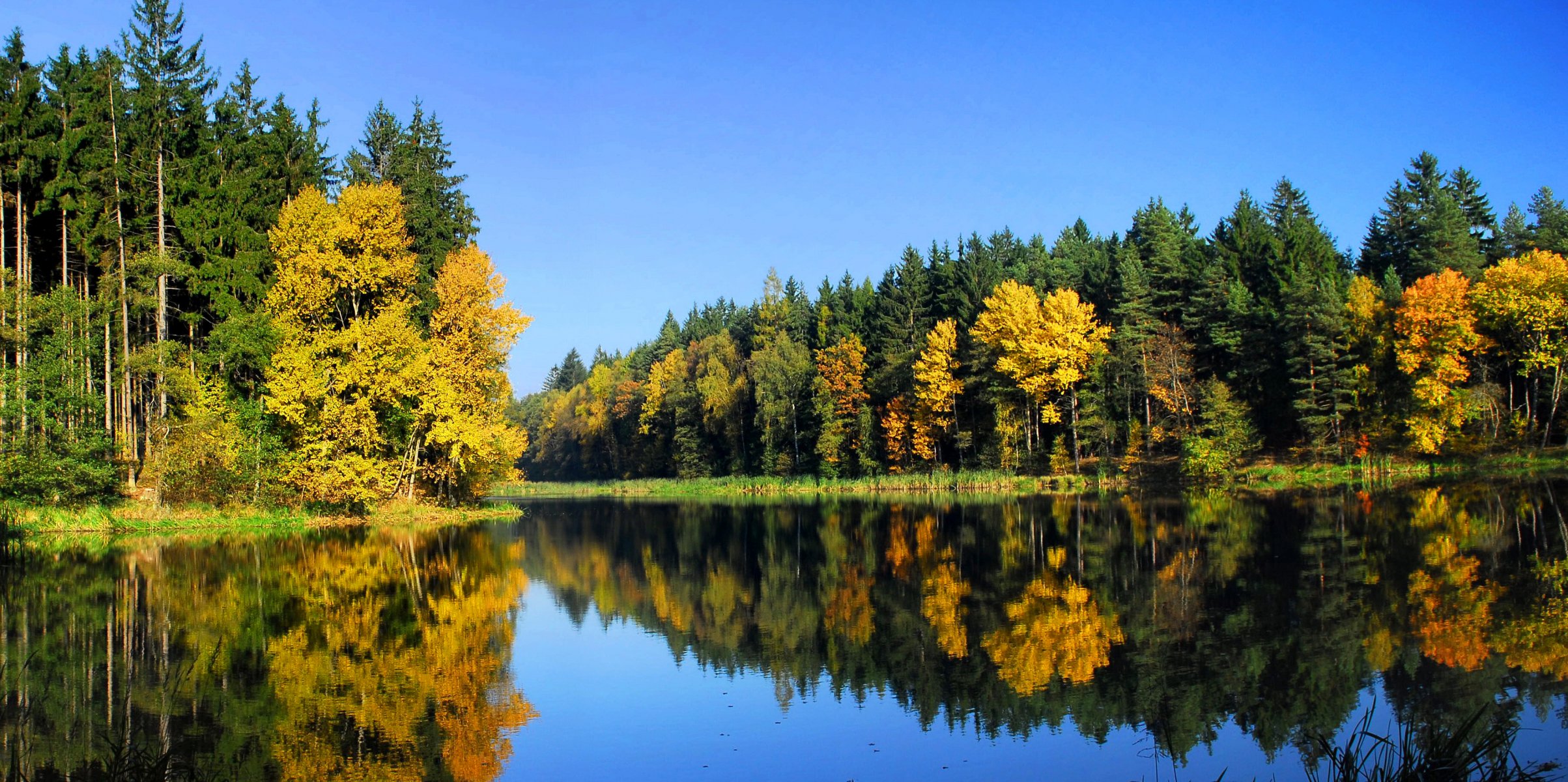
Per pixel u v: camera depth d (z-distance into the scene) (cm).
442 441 3928
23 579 2242
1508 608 1556
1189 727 1054
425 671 1354
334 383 3700
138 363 3416
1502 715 1034
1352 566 2047
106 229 3497
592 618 1769
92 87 3591
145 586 2131
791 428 7638
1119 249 6988
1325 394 4950
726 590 2106
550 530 3716
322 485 3712
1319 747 974
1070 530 3127
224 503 3675
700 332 11325
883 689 1245
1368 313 5028
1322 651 1337
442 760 980
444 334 4203
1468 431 4819
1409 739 831
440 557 2727
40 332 3434
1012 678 1278
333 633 1611
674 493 7512
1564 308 4431
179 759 971
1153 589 1892
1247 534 2716
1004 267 9162
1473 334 4653
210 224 3741
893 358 6762
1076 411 5784
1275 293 5891
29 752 981
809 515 4397
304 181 4462
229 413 3688
